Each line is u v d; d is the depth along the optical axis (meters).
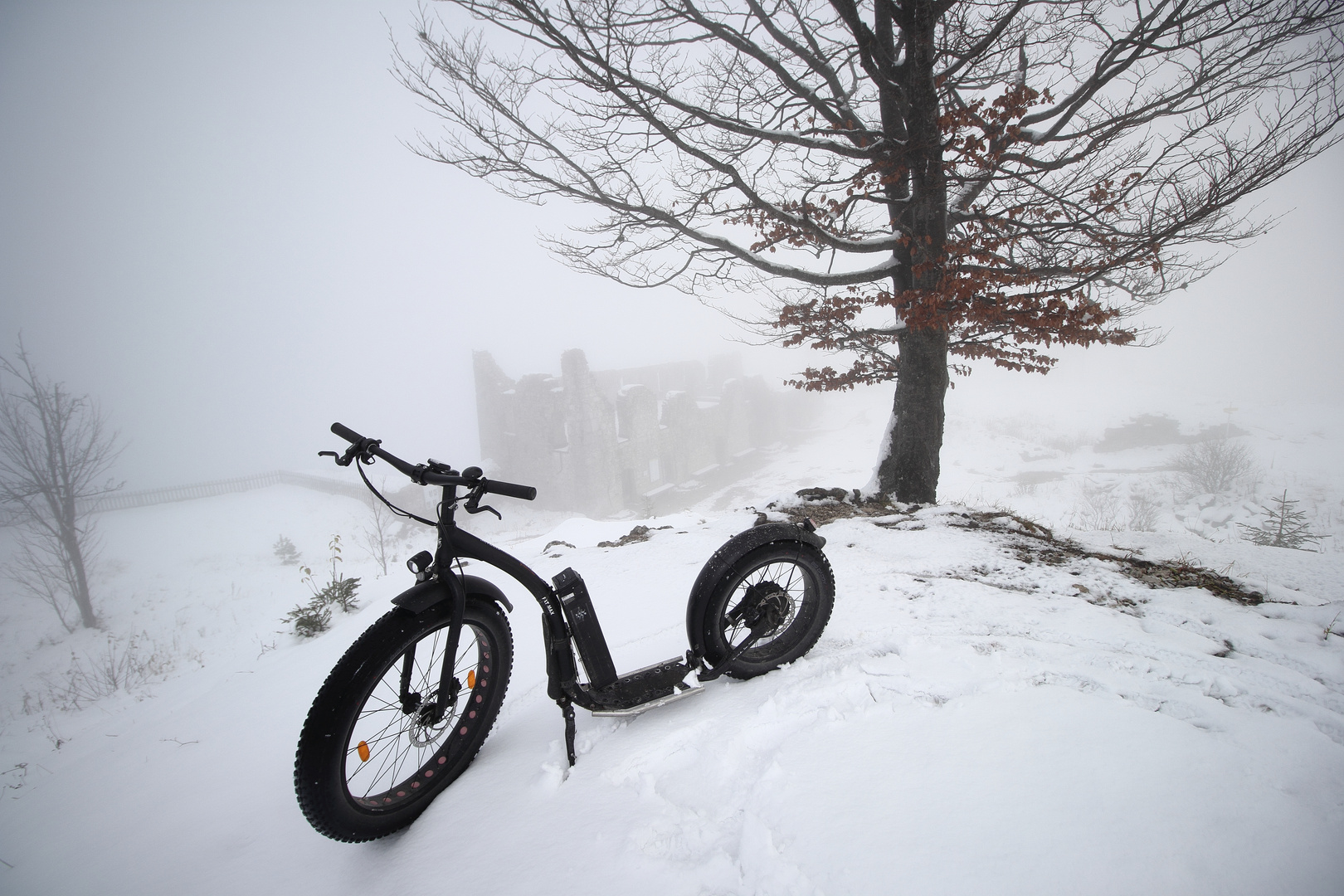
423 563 2.04
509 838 1.82
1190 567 4.38
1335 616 3.11
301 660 4.66
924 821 1.56
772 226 7.66
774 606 2.43
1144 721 1.91
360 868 1.94
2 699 13.33
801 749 1.92
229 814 2.45
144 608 19.09
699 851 1.62
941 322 6.89
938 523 5.63
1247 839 1.42
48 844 2.66
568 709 2.18
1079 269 6.66
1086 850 1.42
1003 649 2.55
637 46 6.66
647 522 8.34
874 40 6.56
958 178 6.62
